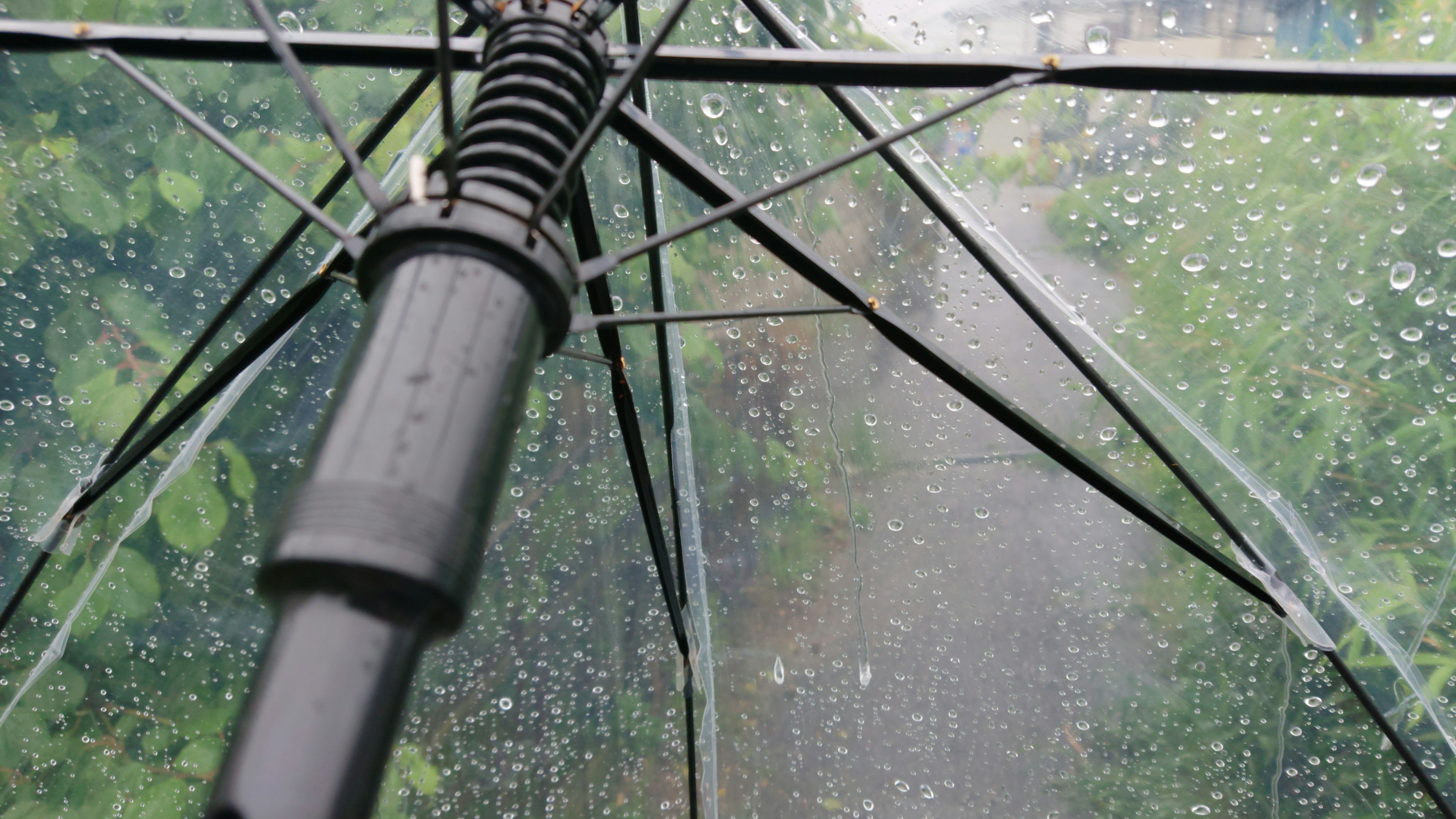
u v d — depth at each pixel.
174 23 1.69
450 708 1.92
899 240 1.91
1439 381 1.64
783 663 1.99
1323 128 1.70
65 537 1.54
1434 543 1.63
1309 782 1.82
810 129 1.90
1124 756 1.90
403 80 1.77
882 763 1.99
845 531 1.97
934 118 0.88
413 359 0.69
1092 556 1.91
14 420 1.60
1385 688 1.69
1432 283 1.65
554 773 1.92
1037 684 1.94
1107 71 0.95
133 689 1.70
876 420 1.97
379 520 0.61
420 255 0.74
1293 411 1.69
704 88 1.94
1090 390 1.83
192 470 1.71
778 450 1.97
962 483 1.96
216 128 1.70
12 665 1.66
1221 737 1.87
